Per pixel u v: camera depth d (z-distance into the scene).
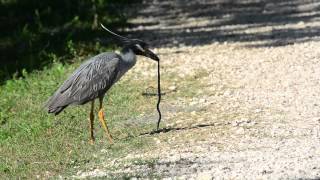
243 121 15.05
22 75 21.50
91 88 13.98
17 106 17.94
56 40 25.91
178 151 13.42
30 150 14.34
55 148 14.29
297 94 16.95
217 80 18.98
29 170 13.20
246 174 11.67
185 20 30.08
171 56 22.69
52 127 15.73
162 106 16.95
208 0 35.38
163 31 27.69
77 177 12.56
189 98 17.48
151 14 31.88
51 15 30.08
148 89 18.53
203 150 13.34
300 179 11.26
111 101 17.50
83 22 28.92
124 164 12.97
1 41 26.31
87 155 13.78
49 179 12.72
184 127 15.05
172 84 18.95
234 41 24.53
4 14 30.78
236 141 13.76
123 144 14.20
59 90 13.97
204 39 25.44
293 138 13.71
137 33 27.45
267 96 17.00
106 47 24.33
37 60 22.78
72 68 21.28
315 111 15.51
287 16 29.30
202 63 21.16
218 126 14.90
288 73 19.06
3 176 13.09
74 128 15.59
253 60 21.02
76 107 17.11
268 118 15.20
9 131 15.82
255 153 12.90
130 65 14.35
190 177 11.82
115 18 29.59
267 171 11.76
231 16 30.39
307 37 24.16
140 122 15.70
